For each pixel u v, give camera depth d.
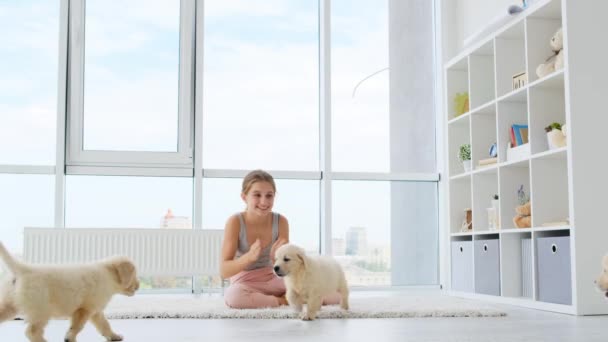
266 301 3.22
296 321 2.77
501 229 4.02
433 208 5.52
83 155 4.97
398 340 2.19
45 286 1.86
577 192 3.21
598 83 3.29
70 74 4.99
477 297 4.30
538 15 3.74
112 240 4.77
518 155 3.90
